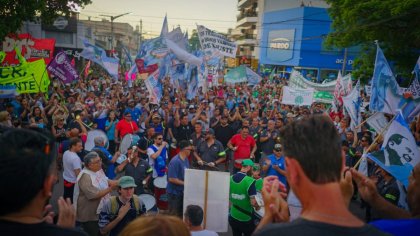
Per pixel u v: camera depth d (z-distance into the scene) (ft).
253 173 20.38
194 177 17.26
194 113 43.37
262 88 95.40
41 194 4.88
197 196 17.21
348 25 60.29
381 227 5.01
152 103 47.42
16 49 39.45
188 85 58.03
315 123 4.25
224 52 66.59
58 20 109.40
